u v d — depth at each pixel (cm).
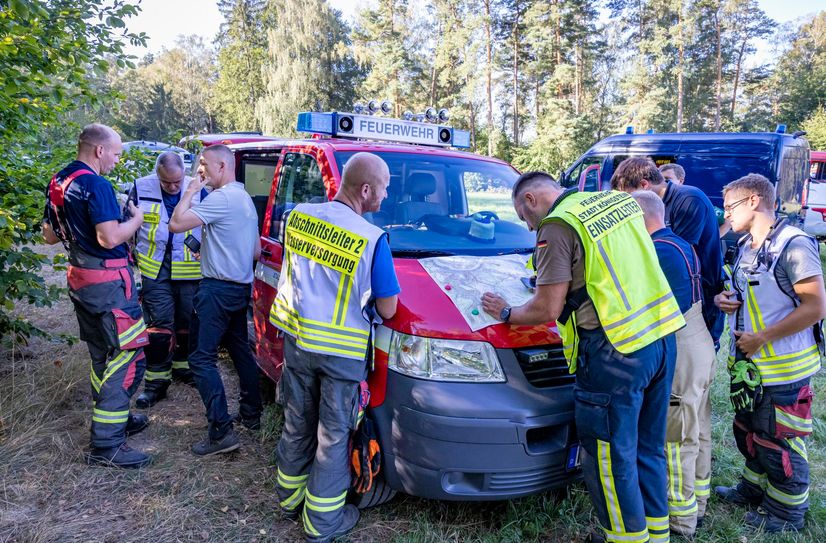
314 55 4419
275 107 4272
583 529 283
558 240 232
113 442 316
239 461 329
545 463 253
